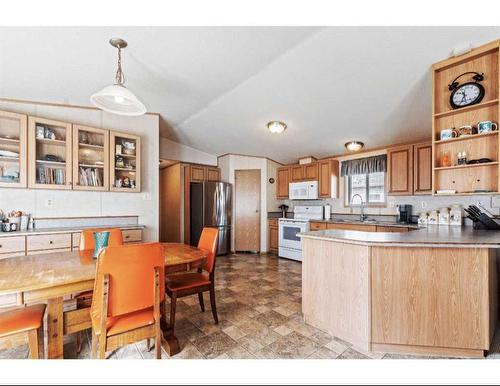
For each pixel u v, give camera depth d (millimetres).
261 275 3984
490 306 1999
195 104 3697
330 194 4906
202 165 5906
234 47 2387
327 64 2633
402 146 3961
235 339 2145
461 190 2477
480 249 1884
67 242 2875
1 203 2930
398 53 2365
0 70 2551
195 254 2100
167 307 2773
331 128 4047
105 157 3283
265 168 5852
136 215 3752
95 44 2234
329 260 2246
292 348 2018
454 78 2432
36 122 2895
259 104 3617
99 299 1473
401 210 4051
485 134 2191
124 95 1871
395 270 1973
